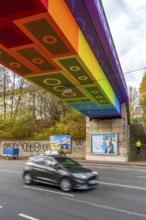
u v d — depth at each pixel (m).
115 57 14.38
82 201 8.45
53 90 17.25
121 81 19.25
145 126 40.03
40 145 35.59
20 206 7.87
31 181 11.69
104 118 29.83
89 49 12.05
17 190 10.43
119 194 9.58
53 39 9.16
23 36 8.98
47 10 7.18
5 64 12.16
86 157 30.22
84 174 10.09
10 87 46.75
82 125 33.88
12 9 7.14
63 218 6.62
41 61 11.61
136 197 9.08
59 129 36.66
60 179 10.34
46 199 8.77
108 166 22.34
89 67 12.38
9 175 15.02
